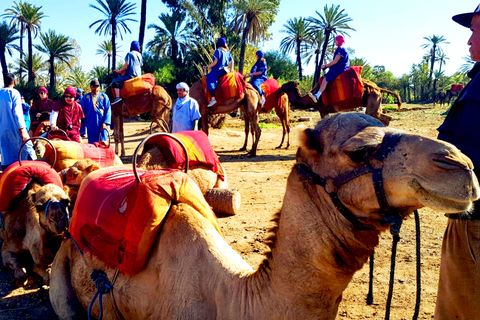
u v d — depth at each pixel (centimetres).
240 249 602
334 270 262
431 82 10712
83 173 568
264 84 1631
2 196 535
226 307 294
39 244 503
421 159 220
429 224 698
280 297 271
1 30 6022
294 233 268
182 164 590
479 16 309
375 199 238
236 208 763
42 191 489
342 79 1398
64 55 6112
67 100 938
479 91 293
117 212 346
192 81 4234
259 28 5550
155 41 5184
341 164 250
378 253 586
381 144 237
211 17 5459
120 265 338
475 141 295
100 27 5950
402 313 437
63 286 407
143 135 2145
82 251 386
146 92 1464
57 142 661
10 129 828
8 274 562
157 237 340
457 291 306
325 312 270
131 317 351
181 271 318
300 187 269
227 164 1305
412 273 524
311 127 272
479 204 286
